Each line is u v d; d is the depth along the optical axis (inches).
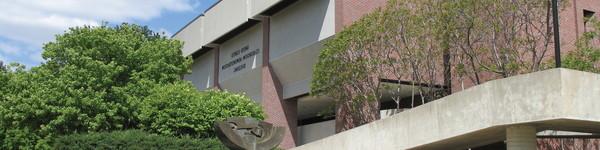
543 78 612.1
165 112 1147.3
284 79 1434.5
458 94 680.4
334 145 829.2
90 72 1238.3
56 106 1208.8
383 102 1435.8
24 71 1396.4
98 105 1205.1
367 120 1148.5
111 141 1029.8
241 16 1525.6
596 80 621.6
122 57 1302.9
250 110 1195.9
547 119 601.6
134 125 1246.3
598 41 1220.5
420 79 1117.1
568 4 1053.2
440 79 1150.3
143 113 1165.1
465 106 670.5
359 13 1237.7
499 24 1035.9
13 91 1341.0
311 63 1314.0
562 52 1198.9
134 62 1316.4
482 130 656.4
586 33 1087.0
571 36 1253.7
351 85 1151.0
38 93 1215.6
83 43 1289.4
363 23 1111.0
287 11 1402.6
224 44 1724.9
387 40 1100.5
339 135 823.7
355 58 1122.0
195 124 1137.4
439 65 1132.5
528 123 627.8
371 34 1100.5
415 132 718.5
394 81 1170.0
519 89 627.5
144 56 1325.0
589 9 1311.5
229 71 1674.5
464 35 1047.0
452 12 1041.5
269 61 1449.3
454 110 681.0
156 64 1321.4
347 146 808.3
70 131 1214.3
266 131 818.8
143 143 1030.4
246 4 1503.4
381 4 1268.5
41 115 1226.0
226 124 794.8
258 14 1451.8
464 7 1032.2
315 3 1299.2
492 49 1045.2
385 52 1112.2
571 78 605.9
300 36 1336.1
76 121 1205.7
